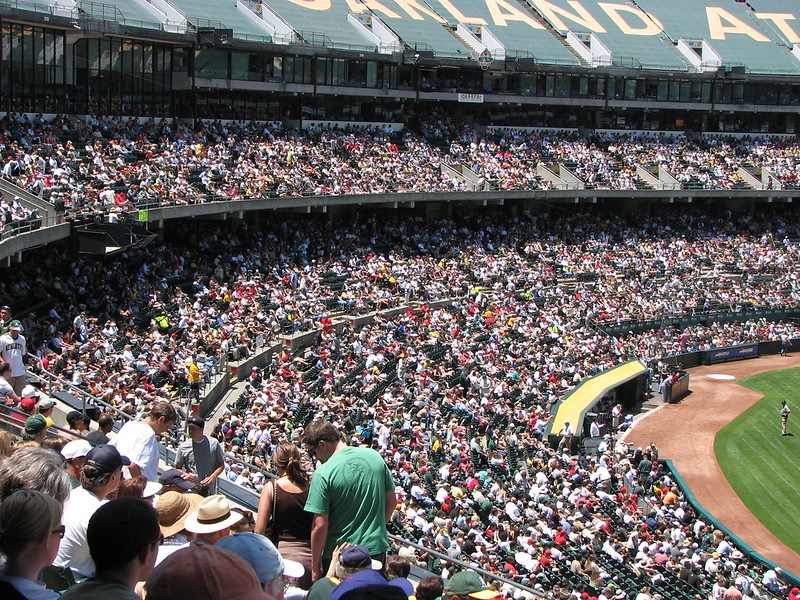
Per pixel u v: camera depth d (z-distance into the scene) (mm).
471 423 43906
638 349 64625
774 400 61812
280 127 72750
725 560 34062
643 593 28828
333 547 9922
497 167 80750
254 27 73250
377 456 10172
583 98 91375
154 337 40375
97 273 44562
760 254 85500
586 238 83062
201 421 14414
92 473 10070
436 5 92312
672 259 82062
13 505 7039
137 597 6465
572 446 46125
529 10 98688
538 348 58812
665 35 101312
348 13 83312
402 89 81375
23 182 42469
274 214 67500
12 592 6855
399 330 54781
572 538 32406
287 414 36781
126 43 60219
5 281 40906
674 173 89750
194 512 9992
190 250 56156
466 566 17547
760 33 105562
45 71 53156
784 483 47281
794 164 95562
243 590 5469
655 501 40000
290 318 50938
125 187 48875
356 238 69312
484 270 69875
